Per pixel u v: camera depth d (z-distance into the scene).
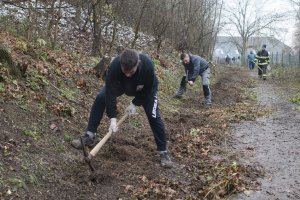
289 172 5.50
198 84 14.83
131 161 5.46
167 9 17.27
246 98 13.02
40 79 6.58
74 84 7.46
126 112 5.24
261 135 7.60
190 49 20.70
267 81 19.94
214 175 5.21
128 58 4.43
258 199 4.62
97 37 10.83
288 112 10.29
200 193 4.70
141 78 4.90
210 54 29.08
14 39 8.13
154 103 5.23
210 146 6.68
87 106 6.83
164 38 18.42
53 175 4.49
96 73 8.65
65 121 5.83
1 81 5.75
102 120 6.66
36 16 9.32
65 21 14.41
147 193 4.56
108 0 11.35
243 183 5.00
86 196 4.33
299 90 15.39
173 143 6.67
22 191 4.02
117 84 4.93
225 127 8.20
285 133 7.78
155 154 5.87
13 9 10.80
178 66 16.81
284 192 4.82
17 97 5.59
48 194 4.18
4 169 4.16
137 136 6.67
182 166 5.54
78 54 10.09
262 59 20.94
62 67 7.86
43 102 5.91
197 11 21.03
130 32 16.70
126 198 4.45
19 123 5.07
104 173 4.78
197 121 8.47
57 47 9.62
